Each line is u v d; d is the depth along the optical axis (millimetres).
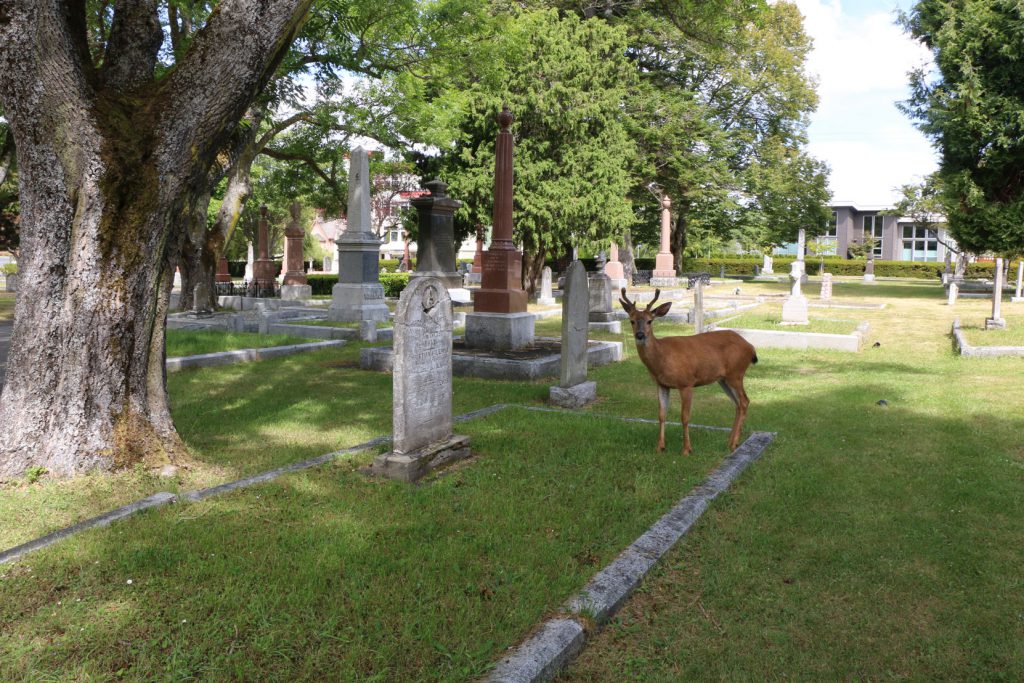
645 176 34406
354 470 5754
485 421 7504
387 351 11109
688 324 17734
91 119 4969
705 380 6453
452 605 3516
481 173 23641
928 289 35375
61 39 4793
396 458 5578
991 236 25953
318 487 5320
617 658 3236
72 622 3359
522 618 3359
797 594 3816
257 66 5355
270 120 18641
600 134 25141
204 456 6141
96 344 5254
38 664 3006
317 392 9352
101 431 5320
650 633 3447
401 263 56406
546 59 23812
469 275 39906
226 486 5297
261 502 4980
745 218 40188
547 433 7000
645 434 7059
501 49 19844
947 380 10195
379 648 3125
